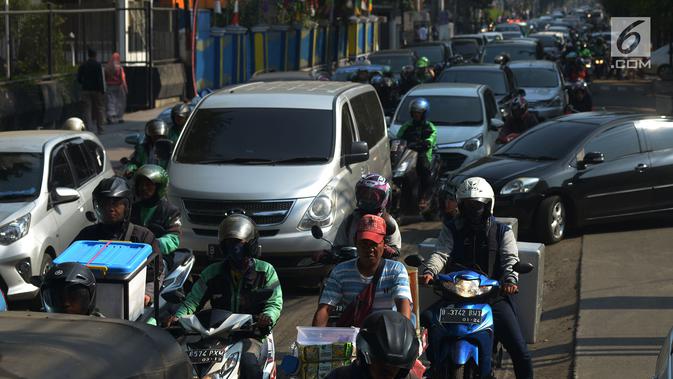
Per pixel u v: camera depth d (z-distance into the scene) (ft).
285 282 73.20
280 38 276.62
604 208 88.99
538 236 86.22
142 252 43.78
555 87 157.89
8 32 149.07
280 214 69.26
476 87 118.93
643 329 57.47
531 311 54.39
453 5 651.66
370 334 25.96
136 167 81.20
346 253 44.29
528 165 88.48
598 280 70.23
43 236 66.64
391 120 116.88
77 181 74.18
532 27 595.88
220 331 38.40
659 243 83.66
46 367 25.50
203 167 72.90
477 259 45.01
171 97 212.84
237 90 82.69
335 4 269.23
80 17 184.03
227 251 41.14
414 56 211.20
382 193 48.29
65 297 36.70
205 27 227.40
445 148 108.06
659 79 316.60
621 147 90.48
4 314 30.94
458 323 42.01
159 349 29.50
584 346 54.65
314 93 80.07
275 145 74.49
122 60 201.98
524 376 44.50
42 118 152.97
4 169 69.36
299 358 36.83
